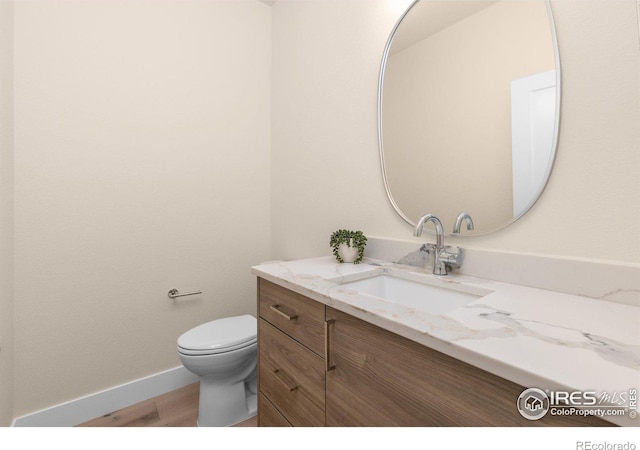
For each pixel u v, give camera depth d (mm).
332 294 884
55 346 1528
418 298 1136
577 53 850
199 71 1967
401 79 1335
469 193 1106
